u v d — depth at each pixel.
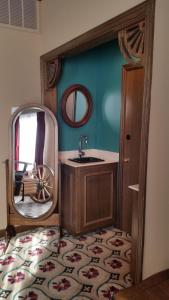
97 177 2.91
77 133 3.27
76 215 2.81
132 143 2.81
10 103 2.79
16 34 2.74
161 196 1.55
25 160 2.67
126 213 2.98
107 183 3.01
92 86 3.30
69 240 2.79
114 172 3.04
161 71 1.48
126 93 2.84
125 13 1.67
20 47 2.78
